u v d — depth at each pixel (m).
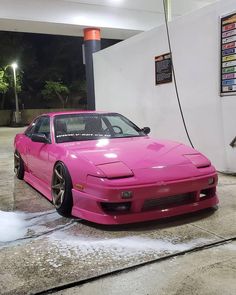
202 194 4.23
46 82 36.00
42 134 5.29
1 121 32.53
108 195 3.62
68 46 38.38
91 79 12.17
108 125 5.40
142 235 3.61
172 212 3.87
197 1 12.25
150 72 8.41
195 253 3.20
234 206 4.46
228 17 6.05
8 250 3.39
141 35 8.63
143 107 8.84
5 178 6.82
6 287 2.73
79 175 3.95
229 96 6.23
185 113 7.36
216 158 6.66
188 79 7.18
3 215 4.46
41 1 11.09
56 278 2.83
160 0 11.45
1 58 33.12
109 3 11.73
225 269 2.89
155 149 4.45
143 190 3.67
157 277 2.80
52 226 3.98
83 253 3.27
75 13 11.60
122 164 3.90
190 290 2.60
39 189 5.39
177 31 7.34
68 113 5.52
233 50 6.05
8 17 10.76
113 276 2.84
